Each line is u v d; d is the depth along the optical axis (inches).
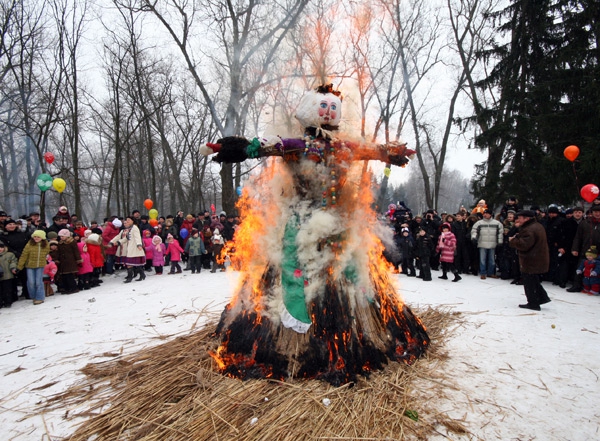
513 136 506.6
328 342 110.5
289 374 107.3
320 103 119.9
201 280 328.8
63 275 298.4
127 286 315.0
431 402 103.8
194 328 171.0
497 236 318.7
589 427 94.7
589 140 423.8
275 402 98.6
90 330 182.9
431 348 138.1
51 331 186.2
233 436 87.4
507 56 556.4
